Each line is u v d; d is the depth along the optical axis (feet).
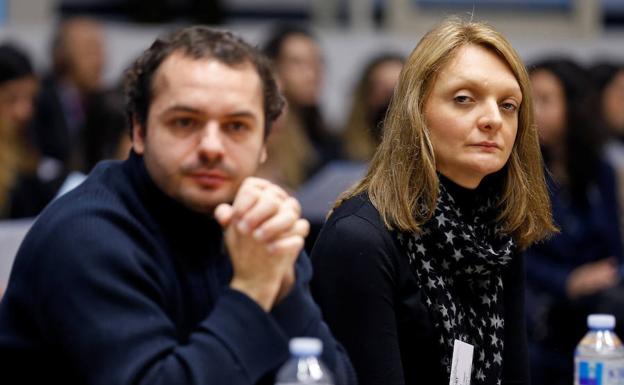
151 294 9.51
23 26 31.42
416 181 11.54
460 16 11.97
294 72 25.99
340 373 9.86
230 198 9.74
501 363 12.05
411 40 33.19
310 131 26.27
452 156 11.46
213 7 33.37
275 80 10.32
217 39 10.00
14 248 15.42
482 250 11.66
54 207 9.89
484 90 11.34
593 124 22.08
